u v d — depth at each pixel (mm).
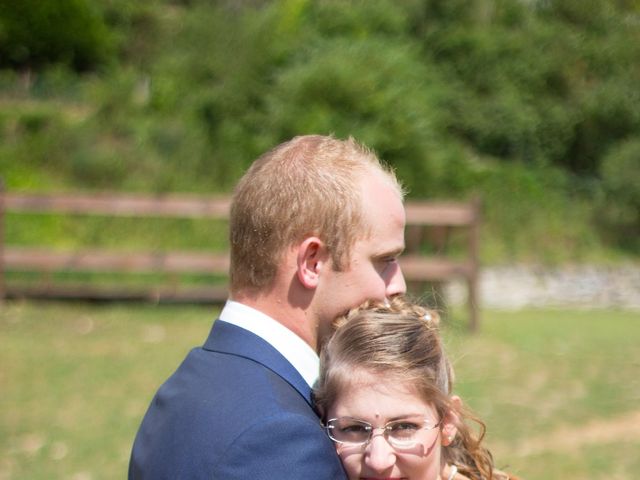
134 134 21656
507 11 31812
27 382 9836
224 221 17844
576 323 14742
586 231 23531
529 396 9719
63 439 7980
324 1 27078
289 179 2270
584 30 32094
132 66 28594
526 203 23578
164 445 2166
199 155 20875
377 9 28000
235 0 31250
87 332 12508
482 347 12242
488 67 29391
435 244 15484
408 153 16281
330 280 2279
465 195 22406
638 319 15633
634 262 22688
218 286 15180
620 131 28781
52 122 21797
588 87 29609
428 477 2283
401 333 2289
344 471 2201
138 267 14125
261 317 2285
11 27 26562
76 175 20625
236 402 2115
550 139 28547
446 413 2371
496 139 28375
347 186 2270
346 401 2266
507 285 19328
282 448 2047
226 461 2033
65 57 27312
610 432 8539
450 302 16281
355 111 16906
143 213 14203
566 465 7555
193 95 22547
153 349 11602
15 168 20469
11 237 17094
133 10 30797
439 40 29781
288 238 2252
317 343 2346
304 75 17734
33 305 14008
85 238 17344
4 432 8148
